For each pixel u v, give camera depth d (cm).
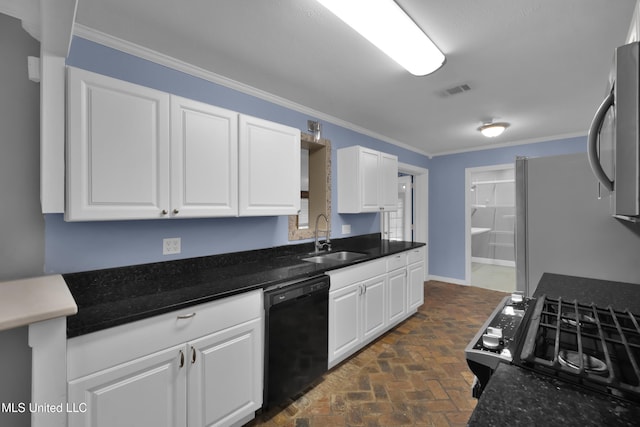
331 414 187
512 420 57
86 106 141
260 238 256
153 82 193
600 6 146
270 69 214
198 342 151
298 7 150
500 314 108
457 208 489
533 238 184
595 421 56
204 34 173
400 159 442
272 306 182
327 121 318
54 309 97
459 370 236
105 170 146
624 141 56
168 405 141
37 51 149
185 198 175
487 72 216
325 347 221
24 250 150
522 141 421
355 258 280
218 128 190
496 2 145
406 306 326
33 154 150
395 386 216
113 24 163
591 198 165
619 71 56
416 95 260
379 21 149
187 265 208
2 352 142
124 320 126
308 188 320
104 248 173
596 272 165
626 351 75
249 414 178
